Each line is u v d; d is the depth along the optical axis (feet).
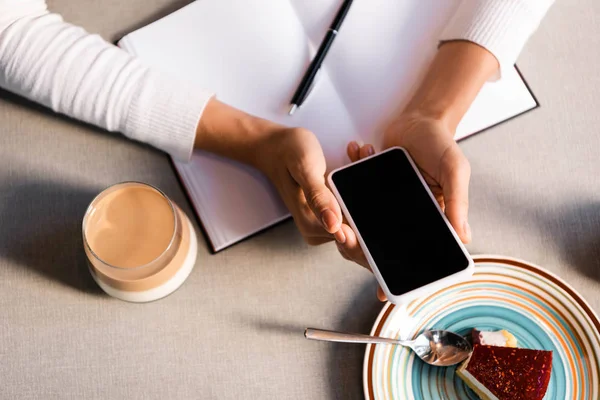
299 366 2.14
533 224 2.29
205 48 2.42
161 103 2.23
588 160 2.36
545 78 2.45
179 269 2.01
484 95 2.40
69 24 2.35
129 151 2.34
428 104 2.31
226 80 2.40
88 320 2.15
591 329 2.07
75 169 2.31
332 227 1.90
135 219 2.05
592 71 2.46
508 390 2.02
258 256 2.25
